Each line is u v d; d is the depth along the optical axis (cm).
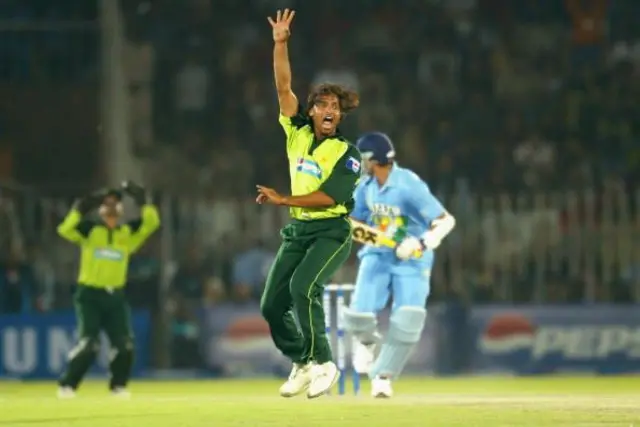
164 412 3356
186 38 8844
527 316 6500
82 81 8294
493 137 8375
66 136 8144
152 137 8462
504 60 8775
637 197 6744
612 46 8838
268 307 2848
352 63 8831
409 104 8588
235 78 8744
